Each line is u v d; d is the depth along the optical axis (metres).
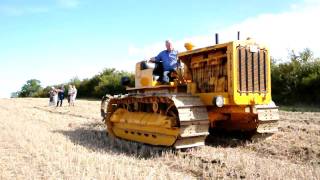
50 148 9.44
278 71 27.95
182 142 8.77
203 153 8.70
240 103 8.84
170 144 9.11
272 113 9.66
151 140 10.00
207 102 9.17
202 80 9.77
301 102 26.41
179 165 7.73
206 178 6.78
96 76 50.00
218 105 8.60
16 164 7.64
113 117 11.68
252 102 9.04
